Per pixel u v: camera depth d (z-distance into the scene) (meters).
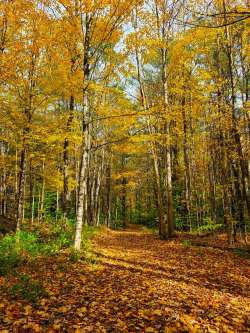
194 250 11.90
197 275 8.13
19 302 5.36
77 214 10.18
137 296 5.91
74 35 9.86
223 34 12.71
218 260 10.02
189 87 15.10
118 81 13.27
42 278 6.87
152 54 16.22
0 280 6.50
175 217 23.50
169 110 11.46
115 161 34.62
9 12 10.07
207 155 23.59
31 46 10.67
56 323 4.59
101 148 26.88
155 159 17.69
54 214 28.09
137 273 7.93
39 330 4.32
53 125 12.27
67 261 8.54
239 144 12.43
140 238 17.64
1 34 10.57
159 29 15.70
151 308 5.27
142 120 12.53
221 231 19.20
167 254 11.28
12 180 24.70
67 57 10.59
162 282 7.13
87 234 16.12
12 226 15.06
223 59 15.20
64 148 13.79
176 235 16.66
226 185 14.06
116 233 22.50
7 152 20.89
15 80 11.20
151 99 18.86
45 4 9.47
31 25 10.53
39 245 10.67
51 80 11.35
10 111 11.80
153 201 33.84
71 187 19.38
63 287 6.32
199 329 4.48
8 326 4.46
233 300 6.07
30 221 22.20
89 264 8.41
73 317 4.86
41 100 12.06
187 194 20.81
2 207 24.36
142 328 4.49
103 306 5.34
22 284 6.24
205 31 12.38
